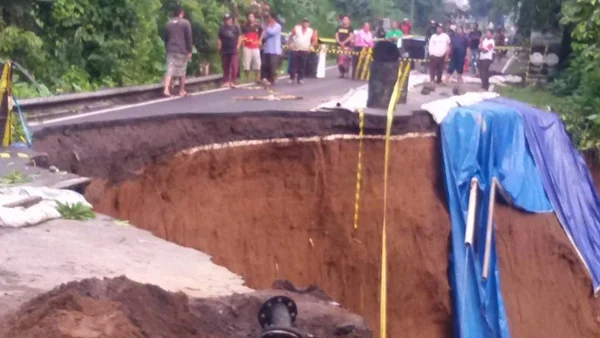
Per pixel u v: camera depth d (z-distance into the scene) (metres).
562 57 31.33
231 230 16.38
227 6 31.16
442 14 75.69
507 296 17.34
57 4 21.92
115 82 23.22
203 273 8.47
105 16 23.06
